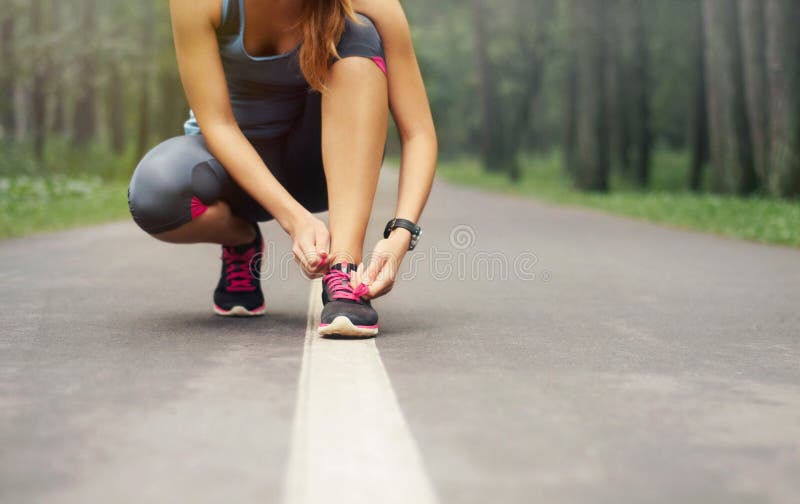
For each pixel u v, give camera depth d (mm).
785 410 2709
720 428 2492
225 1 3830
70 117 46906
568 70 36938
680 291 5934
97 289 5793
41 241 10039
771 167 17109
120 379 3002
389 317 4609
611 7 29156
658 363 3436
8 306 4945
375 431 2381
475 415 2562
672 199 18938
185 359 3348
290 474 2035
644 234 11656
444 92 56156
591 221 14344
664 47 37719
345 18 3910
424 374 3111
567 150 37375
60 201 16547
